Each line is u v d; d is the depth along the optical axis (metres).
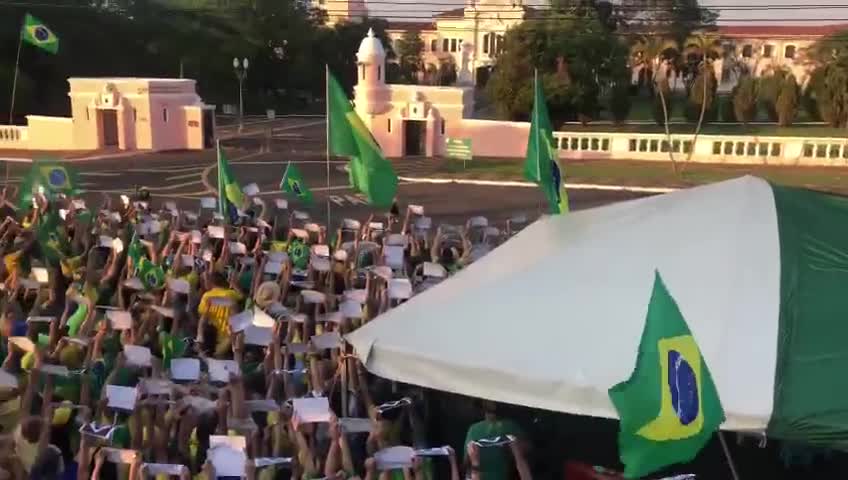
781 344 5.94
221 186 14.27
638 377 4.65
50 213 13.04
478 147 40.81
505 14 93.75
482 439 6.28
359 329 7.16
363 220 23.50
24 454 5.70
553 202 10.77
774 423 5.39
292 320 8.05
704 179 31.73
